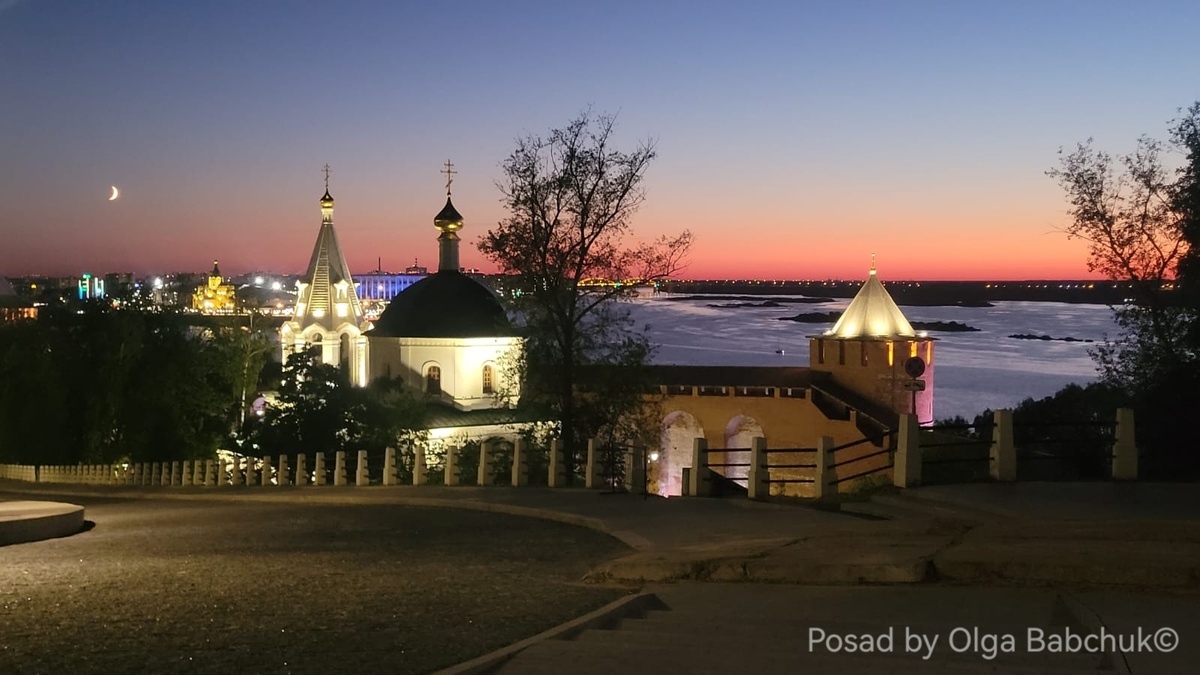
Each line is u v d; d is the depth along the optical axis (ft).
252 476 139.13
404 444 169.89
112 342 230.68
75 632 33.91
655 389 202.69
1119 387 107.14
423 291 213.46
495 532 65.82
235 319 255.09
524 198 147.64
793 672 24.98
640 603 35.60
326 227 253.24
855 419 204.13
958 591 35.14
